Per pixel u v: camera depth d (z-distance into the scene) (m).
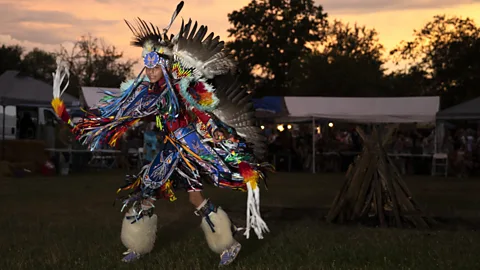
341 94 40.31
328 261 5.11
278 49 51.53
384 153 7.64
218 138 4.91
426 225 7.29
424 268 4.88
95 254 5.31
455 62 46.84
